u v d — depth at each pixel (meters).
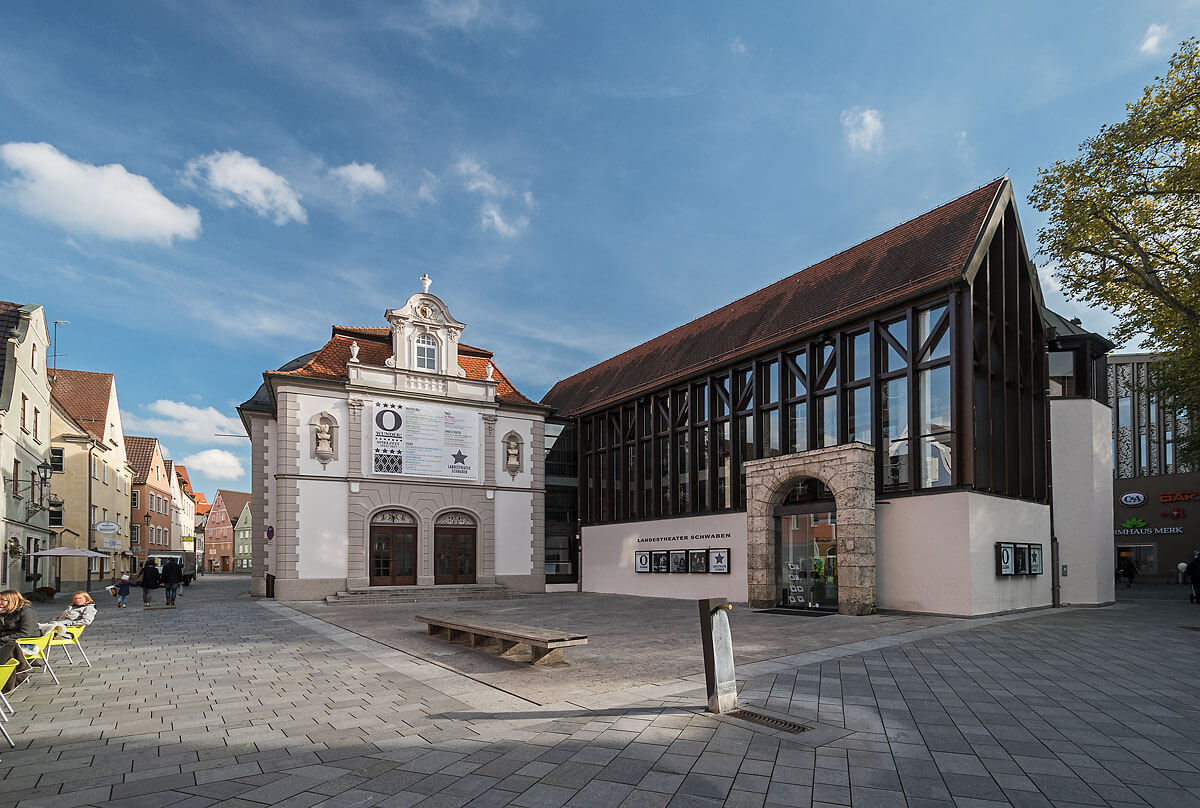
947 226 20.33
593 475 32.50
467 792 4.99
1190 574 22.98
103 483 40.16
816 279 24.62
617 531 30.20
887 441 19.17
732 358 24.11
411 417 27.30
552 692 8.27
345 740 6.32
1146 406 41.62
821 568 19.50
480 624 11.73
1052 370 23.44
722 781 5.20
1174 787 5.12
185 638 13.66
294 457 24.98
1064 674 9.39
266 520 27.72
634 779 5.24
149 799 4.89
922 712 7.24
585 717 7.04
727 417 24.70
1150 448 41.31
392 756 5.84
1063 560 22.11
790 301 24.86
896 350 19.14
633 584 28.86
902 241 21.77
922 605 17.77
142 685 8.91
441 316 28.59
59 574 32.94
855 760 5.68
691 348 29.06
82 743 6.28
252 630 15.06
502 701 7.84
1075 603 21.81
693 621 17.02
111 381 42.97
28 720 7.12
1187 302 18.50
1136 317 19.89
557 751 5.91
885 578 18.73
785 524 20.72
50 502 28.34
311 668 10.13
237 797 4.93
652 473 28.34
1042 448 21.94
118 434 44.31
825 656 10.91
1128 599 25.33
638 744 6.11
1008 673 9.45
